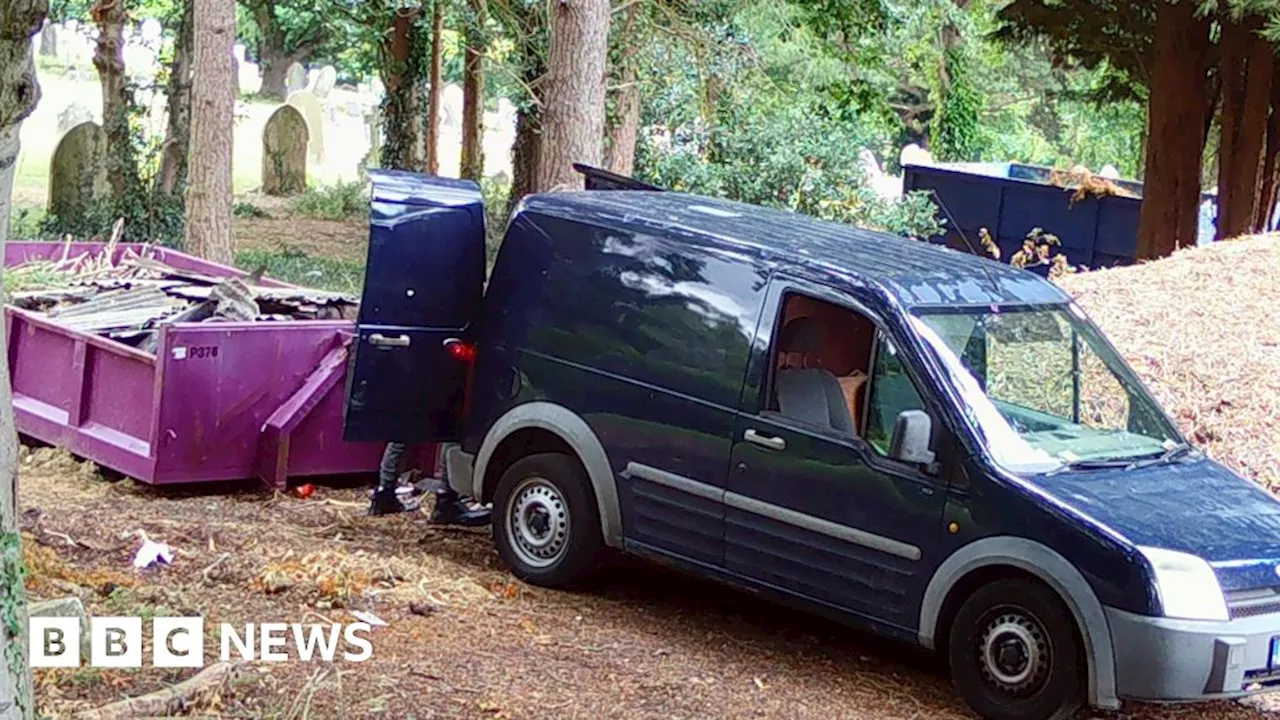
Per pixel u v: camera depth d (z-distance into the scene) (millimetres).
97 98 44562
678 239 7711
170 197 21453
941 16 32375
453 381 8367
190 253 16188
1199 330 11711
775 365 7258
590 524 7859
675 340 7574
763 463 7203
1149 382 10828
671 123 20703
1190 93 19562
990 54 38750
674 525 7539
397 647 6547
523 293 8180
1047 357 7379
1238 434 10273
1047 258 21594
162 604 6711
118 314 10609
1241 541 6512
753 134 20328
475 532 9180
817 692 6758
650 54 20375
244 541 8180
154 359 9336
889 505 6828
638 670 6699
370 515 9375
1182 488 6961
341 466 10000
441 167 35812
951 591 6711
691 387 7477
